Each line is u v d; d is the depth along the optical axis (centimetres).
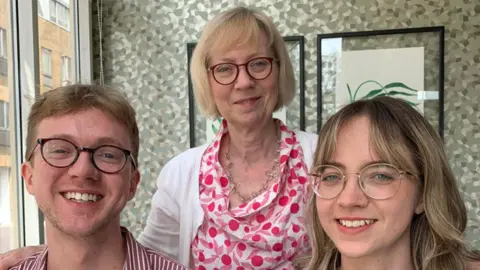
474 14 271
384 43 281
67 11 287
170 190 155
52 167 108
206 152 157
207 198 148
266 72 145
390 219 98
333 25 287
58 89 115
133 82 312
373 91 282
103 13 313
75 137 109
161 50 309
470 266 106
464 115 274
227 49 143
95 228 110
